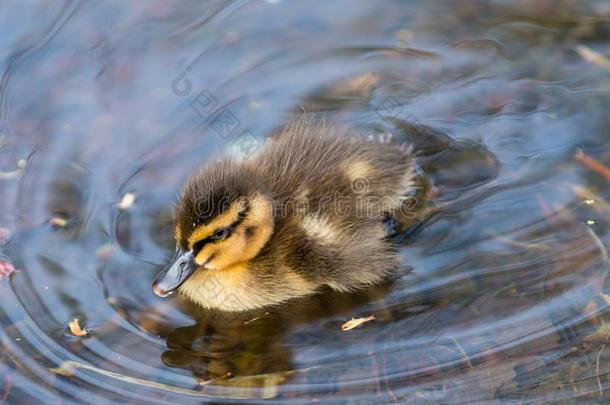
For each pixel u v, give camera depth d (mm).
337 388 9023
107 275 10500
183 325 10055
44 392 9078
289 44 13938
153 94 13070
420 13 14438
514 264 10352
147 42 13922
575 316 9547
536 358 9133
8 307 10047
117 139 12391
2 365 9375
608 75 13016
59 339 9680
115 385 9156
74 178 11820
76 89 13125
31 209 11367
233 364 9492
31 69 13398
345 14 14453
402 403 8797
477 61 13500
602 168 11539
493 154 11961
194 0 14625
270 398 8977
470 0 14609
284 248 10688
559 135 12141
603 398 8711
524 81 13086
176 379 9258
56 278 10422
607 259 10188
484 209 11164
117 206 11438
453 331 9578
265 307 10430
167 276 9914
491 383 8922
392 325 9820
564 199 11148
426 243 10836
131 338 9773
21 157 12102
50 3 14453
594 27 13859
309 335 9875
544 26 13984
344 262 10609
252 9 14562
